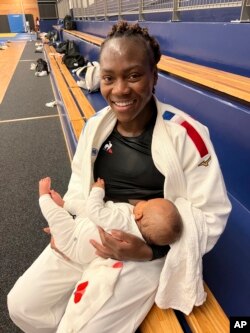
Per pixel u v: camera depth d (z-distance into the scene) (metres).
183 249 0.80
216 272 1.04
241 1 1.73
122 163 0.95
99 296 0.80
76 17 9.48
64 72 4.66
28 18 19.45
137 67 0.78
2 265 1.52
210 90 1.67
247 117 1.29
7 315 1.27
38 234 1.72
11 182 2.28
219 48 1.95
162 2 3.18
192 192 0.86
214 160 0.85
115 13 4.86
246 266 1.06
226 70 1.91
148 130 0.93
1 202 2.03
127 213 0.91
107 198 1.03
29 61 8.26
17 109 4.09
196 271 0.80
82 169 1.04
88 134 1.01
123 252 0.81
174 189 0.88
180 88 1.88
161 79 2.20
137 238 0.84
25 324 1.01
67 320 0.81
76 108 2.73
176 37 2.56
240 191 1.44
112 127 0.95
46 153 2.76
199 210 0.85
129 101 0.82
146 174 0.92
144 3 3.54
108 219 0.88
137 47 0.77
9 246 1.64
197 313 0.81
